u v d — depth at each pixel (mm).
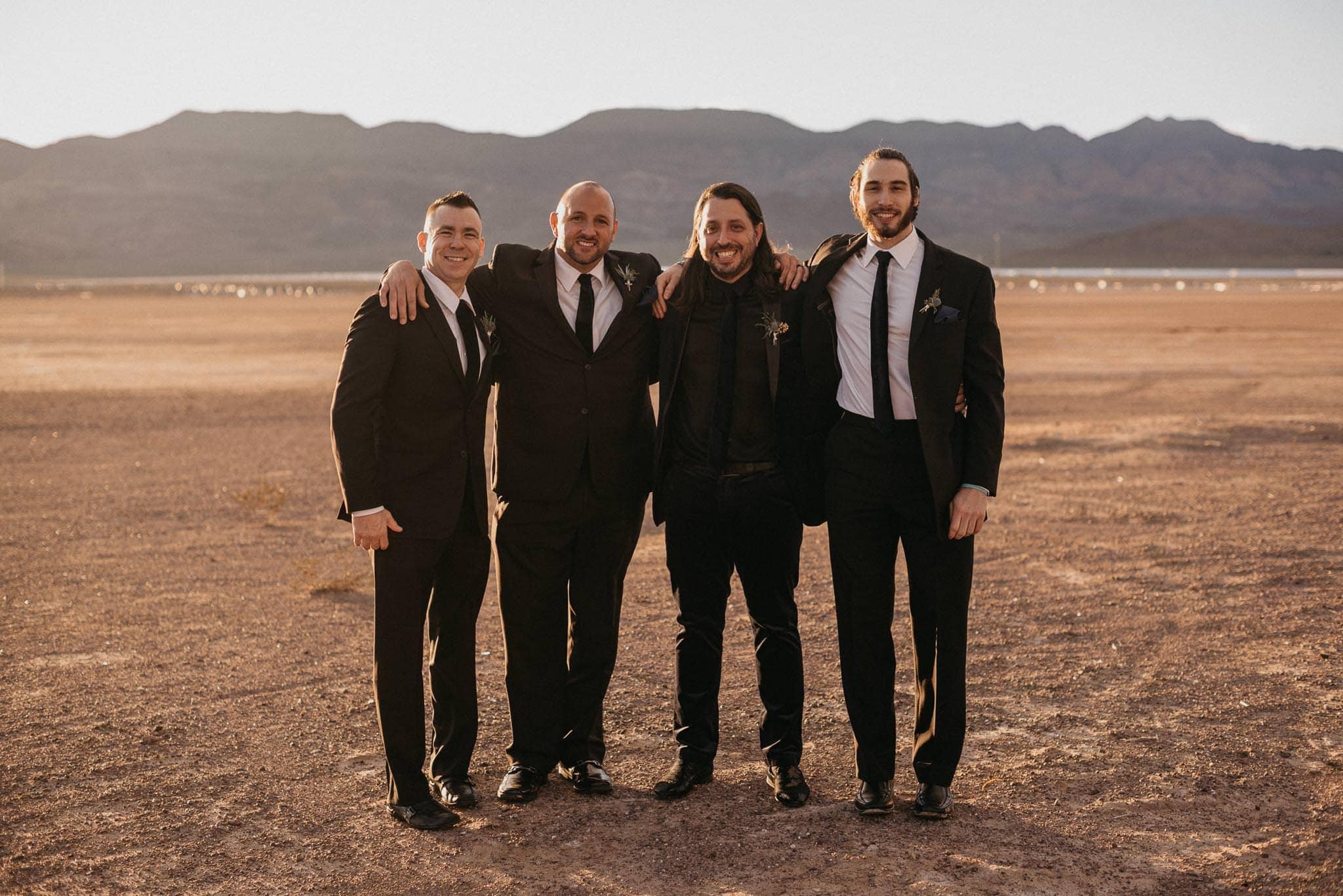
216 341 37031
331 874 3822
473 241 4285
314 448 14750
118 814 4285
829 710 5363
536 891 3686
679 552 4480
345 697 5609
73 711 5422
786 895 3623
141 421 17359
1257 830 4023
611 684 5785
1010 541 8945
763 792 4457
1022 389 21641
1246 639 6270
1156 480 11555
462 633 4508
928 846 3941
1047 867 3773
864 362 4137
